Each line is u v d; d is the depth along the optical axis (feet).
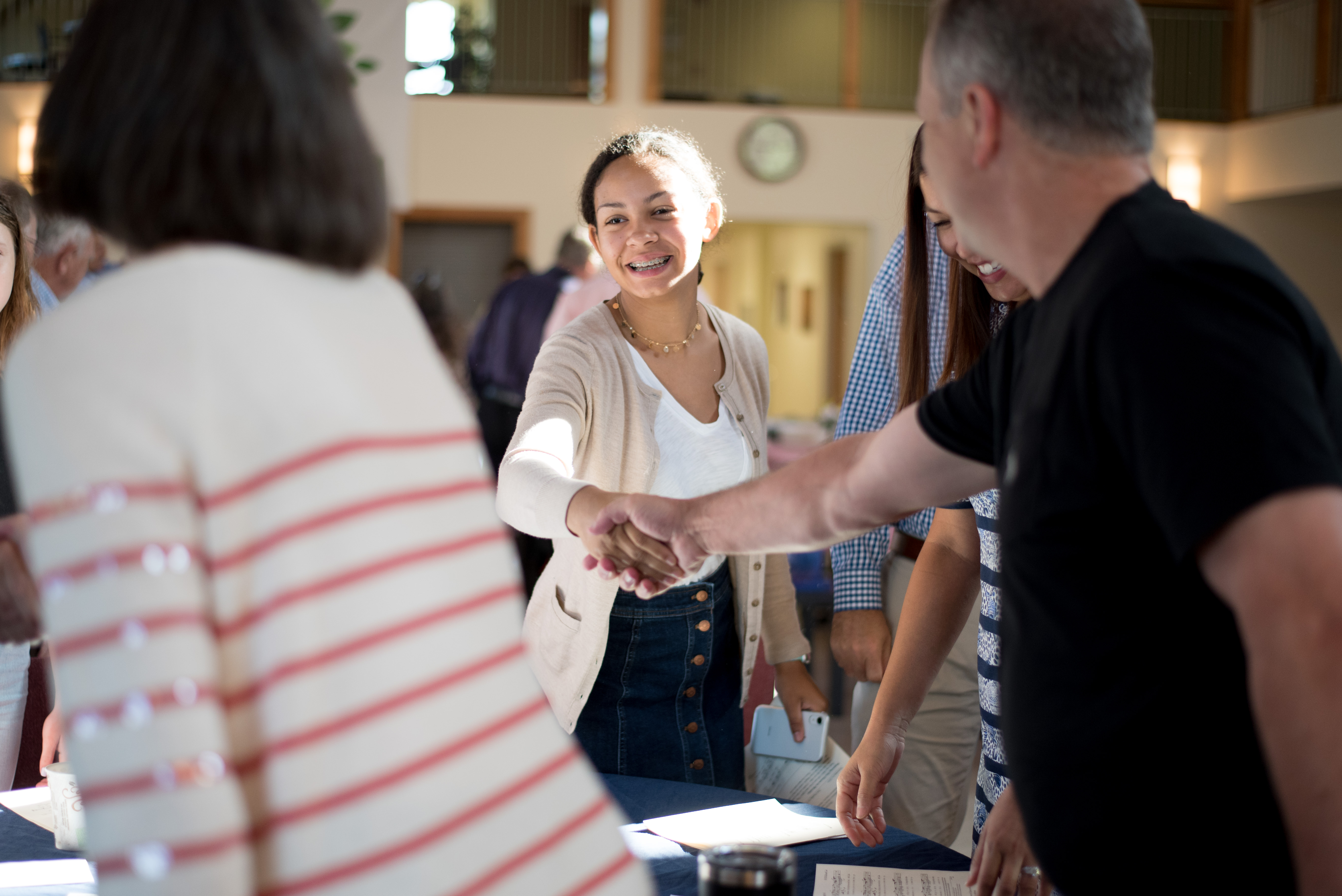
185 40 2.46
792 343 43.91
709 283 56.08
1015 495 3.14
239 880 2.18
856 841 5.16
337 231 2.58
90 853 2.21
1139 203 2.97
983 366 3.78
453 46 32.53
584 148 32.12
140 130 2.44
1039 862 3.19
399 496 2.49
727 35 33.63
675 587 6.57
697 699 6.84
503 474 6.02
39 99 30.66
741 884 3.07
